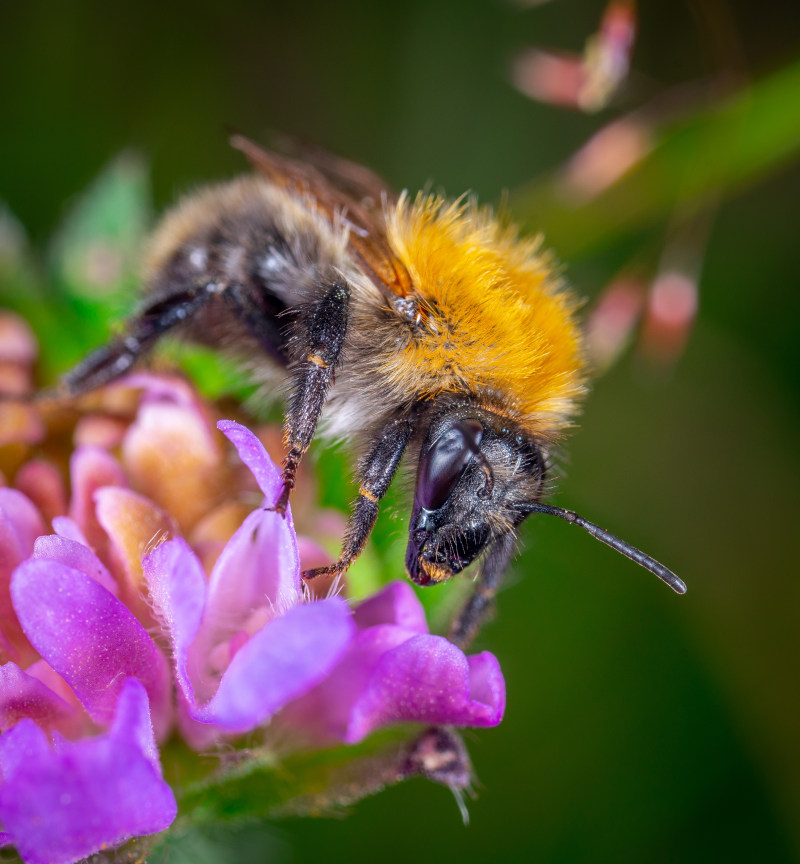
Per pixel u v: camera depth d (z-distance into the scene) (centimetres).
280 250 8
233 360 8
